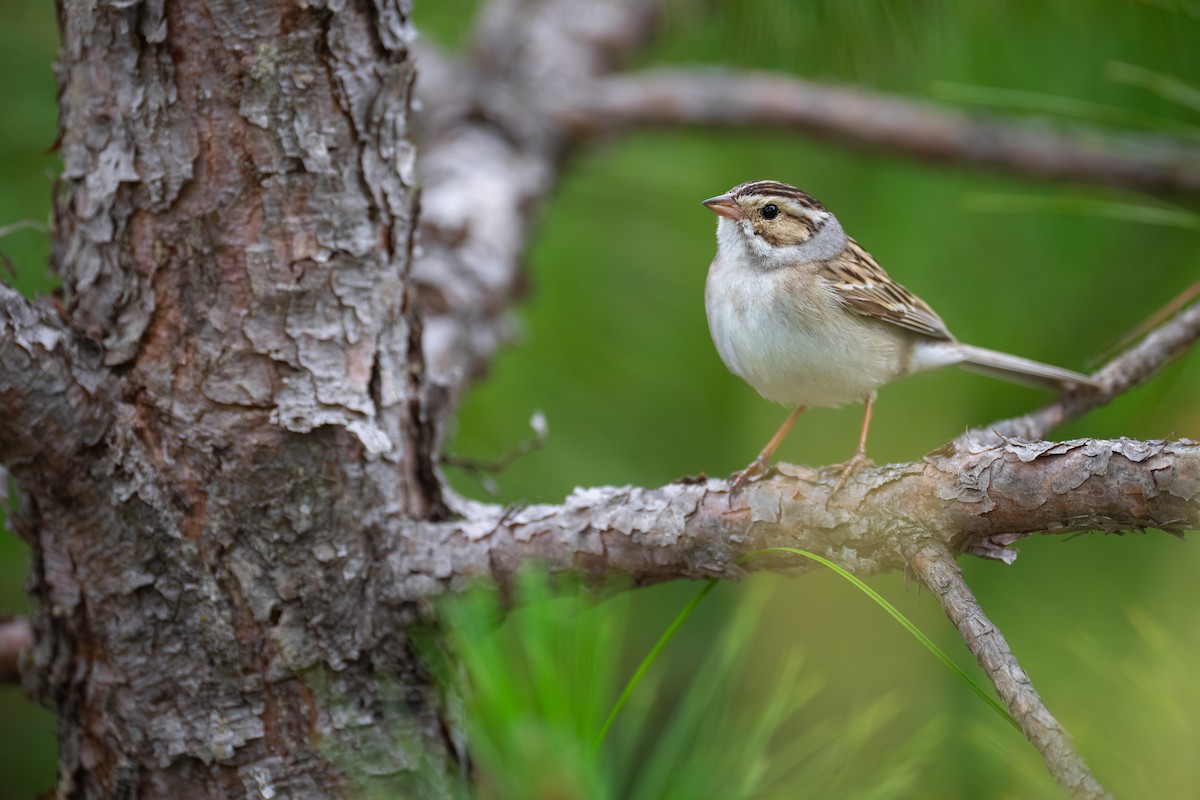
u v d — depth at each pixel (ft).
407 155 17.37
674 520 17.28
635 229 17.99
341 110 17.31
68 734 17.34
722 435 17.94
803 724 17.83
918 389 17.95
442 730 17.34
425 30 18.07
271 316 17.31
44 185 17.74
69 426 17.28
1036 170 17.84
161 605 17.31
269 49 17.29
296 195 17.31
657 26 18.10
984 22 17.76
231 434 17.30
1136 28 17.71
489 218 17.79
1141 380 17.35
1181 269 17.81
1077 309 17.87
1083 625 17.67
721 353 17.69
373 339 17.34
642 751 17.87
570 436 17.90
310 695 17.31
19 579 17.81
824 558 17.24
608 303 17.94
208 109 17.30
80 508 17.30
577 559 17.30
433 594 17.33
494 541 17.31
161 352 17.30
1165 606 17.48
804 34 17.75
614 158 18.02
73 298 17.31
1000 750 17.25
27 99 17.78
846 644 17.87
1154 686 17.24
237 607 17.31
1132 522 17.16
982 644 17.13
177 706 17.31
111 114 17.30
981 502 17.20
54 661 17.34
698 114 17.94
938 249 17.90
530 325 17.93
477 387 17.83
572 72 17.99
